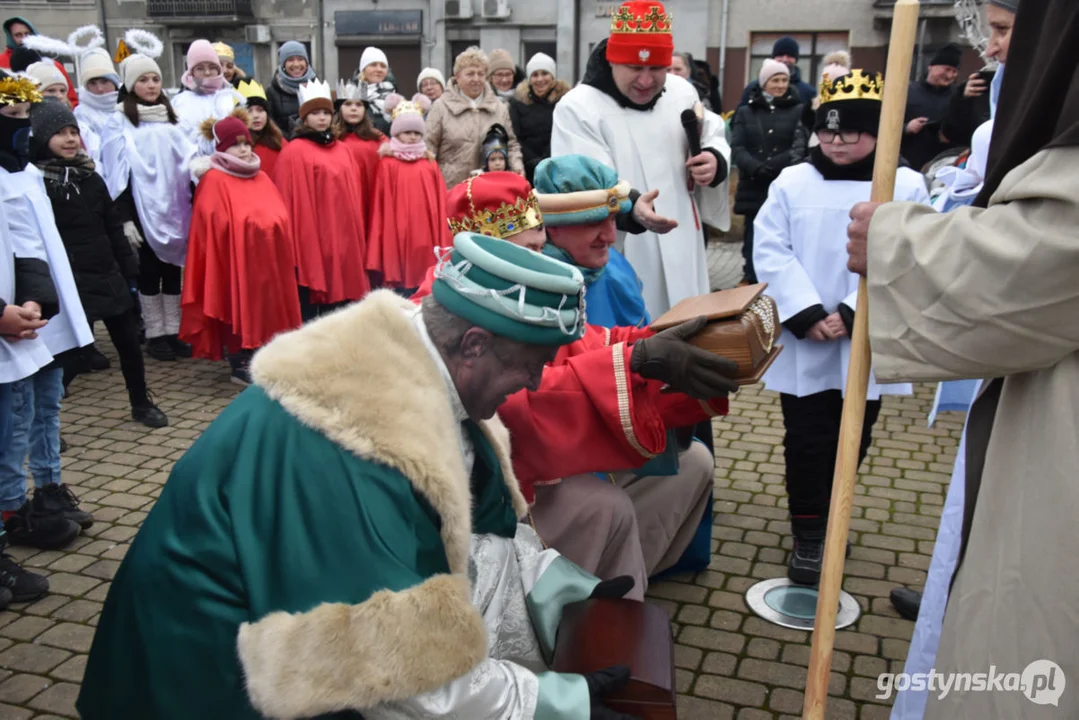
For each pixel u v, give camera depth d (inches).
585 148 144.4
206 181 222.1
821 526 135.4
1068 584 58.4
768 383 134.0
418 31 890.1
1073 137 55.7
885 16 777.6
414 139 266.2
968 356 61.5
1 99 136.5
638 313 122.5
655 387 87.6
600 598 84.0
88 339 150.2
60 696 111.3
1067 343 58.4
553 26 859.4
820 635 72.2
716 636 125.2
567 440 88.3
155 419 204.7
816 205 131.0
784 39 378.6
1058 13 62.0
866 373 70.5
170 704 58.9
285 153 248.8
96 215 190.5
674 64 334.3
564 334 64.1
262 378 61.2
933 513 162.6
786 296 129.2
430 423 60.9
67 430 201.3
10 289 129.0
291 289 228.5
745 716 109.7
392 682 55.1
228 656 58.3
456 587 58.4
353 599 55.8
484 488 75.9
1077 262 55.9
